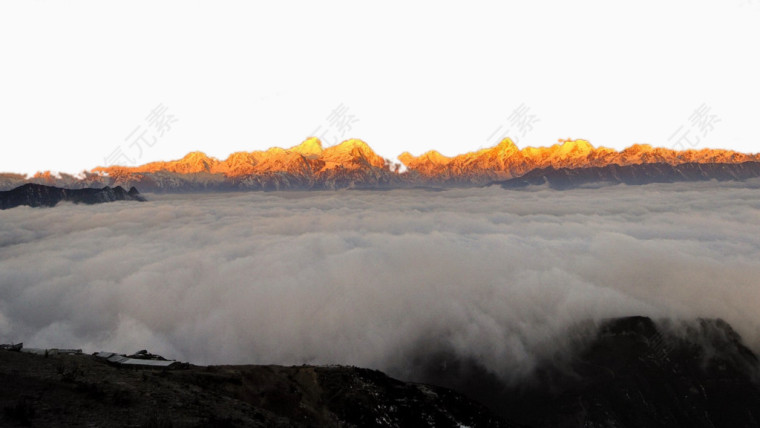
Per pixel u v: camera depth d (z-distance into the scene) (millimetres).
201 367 35219
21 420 15211
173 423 18234
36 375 20266
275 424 22797
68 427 15547
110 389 20594
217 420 20203
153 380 24875
